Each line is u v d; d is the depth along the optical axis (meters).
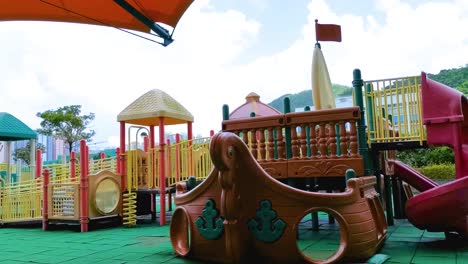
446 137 5.09
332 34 6.73
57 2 5.89
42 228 9.03
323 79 6.39
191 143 9.47
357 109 5.20
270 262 4.08
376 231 4.41
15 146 35.16
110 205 8.94
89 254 5.35
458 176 4.93
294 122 5.59
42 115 27.95
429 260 4.12
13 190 9.62
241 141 4.11
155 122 11.55
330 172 5.29
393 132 6.34
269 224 4.06
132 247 5.79
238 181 4.09
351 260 3.93
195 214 4.59
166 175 9.45
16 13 5.96
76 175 10.27
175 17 6.58
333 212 3.89
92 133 30.20
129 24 6.70
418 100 6.09
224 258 4.28
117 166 9.42
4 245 6.52
